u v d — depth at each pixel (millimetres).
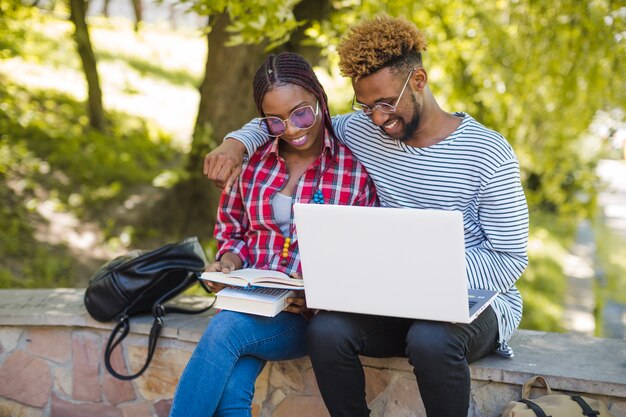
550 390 2422
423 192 2496
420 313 2170
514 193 2391
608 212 12914
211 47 6531
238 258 2664
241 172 2652
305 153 2658
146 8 16938
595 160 12016
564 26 6215
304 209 2178
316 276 2248
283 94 2443
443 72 6703
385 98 2354
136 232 7473
